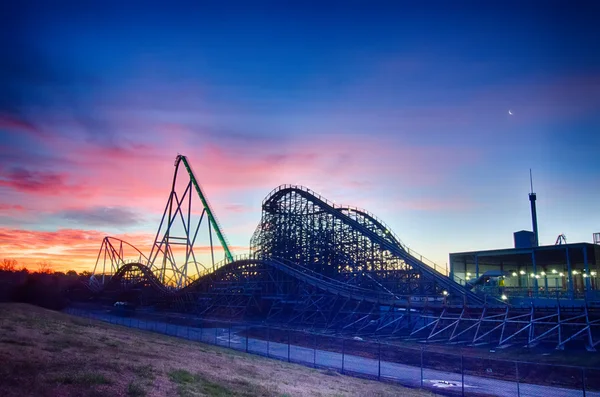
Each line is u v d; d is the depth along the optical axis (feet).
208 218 361.30
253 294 277.03
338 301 236.22
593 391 100.78
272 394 69.67
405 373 122.01
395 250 245.86
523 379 113.60
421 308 196.44
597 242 210.38
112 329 156.15
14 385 49.88
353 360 141.18
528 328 167.73
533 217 301.22
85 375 57.93
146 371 68.64
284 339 185.98
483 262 265.34
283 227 304.30
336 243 273.54
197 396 59.47
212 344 161.68
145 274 367.86
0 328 92.32
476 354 144.15
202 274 327.88
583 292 191.42
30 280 347.15
